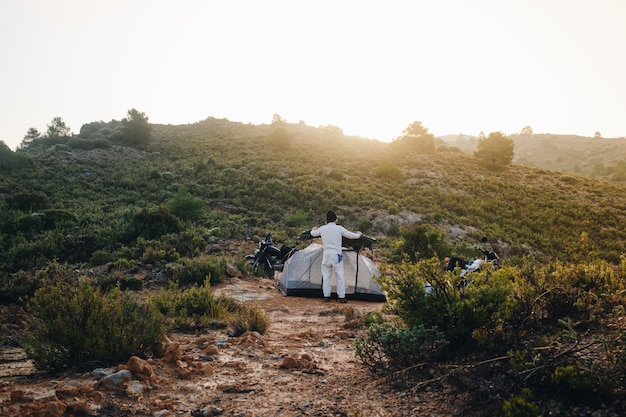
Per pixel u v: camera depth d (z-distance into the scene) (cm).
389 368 390
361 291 1035
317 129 9719
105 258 1697
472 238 3133
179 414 302
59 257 1867
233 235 2297
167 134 8462
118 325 430
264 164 5356
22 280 909
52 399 300
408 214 3584
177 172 5034
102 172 4941
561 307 445
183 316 669
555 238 3259
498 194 4462
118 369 373
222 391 350
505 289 405
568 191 4753
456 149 7488
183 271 1227
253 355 468
